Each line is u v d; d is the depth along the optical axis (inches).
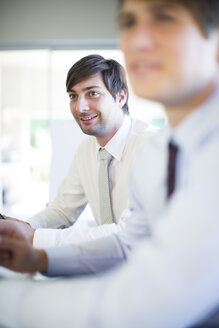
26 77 163.2
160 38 19.5
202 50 19.8
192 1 19.1
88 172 68.4
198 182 17.7
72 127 104.0
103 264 31.2
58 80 160.2
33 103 164.6
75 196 71.0
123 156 62.4
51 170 102.7
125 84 65.9
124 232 32.9
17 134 168.2
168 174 23.4
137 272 17.1
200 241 16.2
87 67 61.4
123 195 62.4
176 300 16.2
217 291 17.2
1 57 161.9
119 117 63.1
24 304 18.9
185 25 19.4
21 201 164.6
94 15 150.9
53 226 66.4
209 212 16.5
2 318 19.8
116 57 153.7
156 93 20.2
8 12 153.9
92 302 17.3
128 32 20.8
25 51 158.7
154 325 16.5
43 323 17.9
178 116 23.0
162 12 19.4
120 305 16.5
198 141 20.7
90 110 61.9
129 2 20.2
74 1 151.4
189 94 20.6
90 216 103.1
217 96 21.4
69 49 156.6
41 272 30.1
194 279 16.2
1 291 20.5
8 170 167.3
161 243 17.2
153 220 28.4
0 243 29.2
